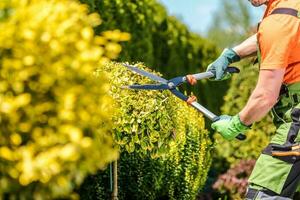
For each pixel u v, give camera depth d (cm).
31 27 284
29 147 284
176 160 523
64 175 294
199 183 587
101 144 314
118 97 443
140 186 503
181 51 859
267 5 361
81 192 488
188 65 877
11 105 278
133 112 445
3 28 285
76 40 291
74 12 301
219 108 932
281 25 346
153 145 455
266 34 348
